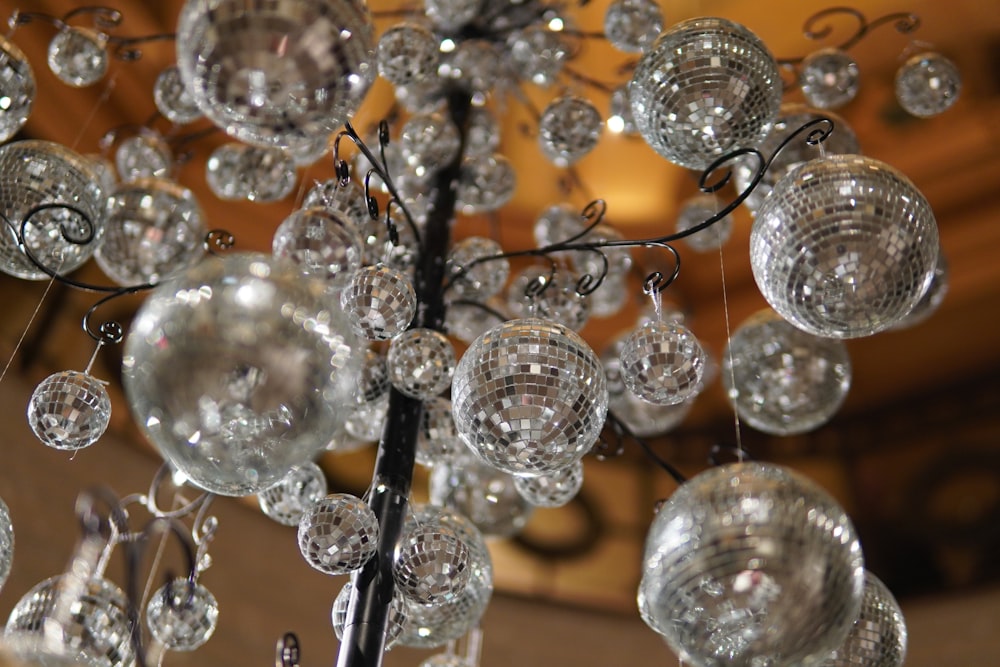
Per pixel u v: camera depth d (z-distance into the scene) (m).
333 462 5.73
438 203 2.68
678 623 1.38
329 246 1.87
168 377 1.24
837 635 1.36
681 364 1.81
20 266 2.02
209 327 1.23
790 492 1.35
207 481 1.38
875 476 6.54
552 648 5.71
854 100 6.00
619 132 2.81
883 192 1.58
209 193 5.80
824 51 2.69
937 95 2.83
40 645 1.68
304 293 1.29
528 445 1.55
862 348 6.69
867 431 6.72
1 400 4.51
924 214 1.61
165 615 2.03
